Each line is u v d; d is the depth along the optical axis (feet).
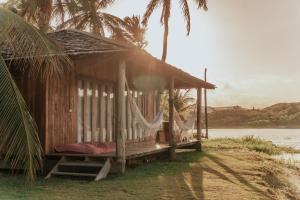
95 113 45.96
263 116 652.48
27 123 23.93
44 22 70.90
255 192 29.01
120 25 102.22
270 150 77.92
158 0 93.35
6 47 36.11
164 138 56.65
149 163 44.93
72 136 41.09
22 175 35.50
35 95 37.60
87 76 44.24
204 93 96.37
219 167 42.19
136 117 39.34
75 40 39.40
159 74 52.19
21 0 70.28
